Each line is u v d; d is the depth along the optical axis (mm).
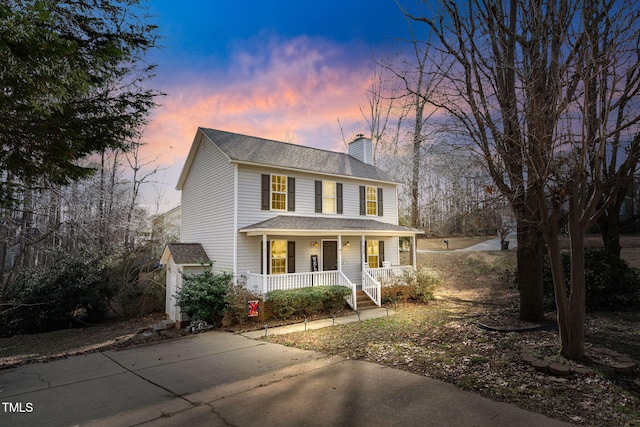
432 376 5457
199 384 5785
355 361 6566
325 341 8477
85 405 5051
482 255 21797
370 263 17438
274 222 13523
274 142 16938
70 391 5738
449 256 22672
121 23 6012
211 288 11930
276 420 4191
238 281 12820
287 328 10625
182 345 9250
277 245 14578
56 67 4324
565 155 5477
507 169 6188
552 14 5707
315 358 7008
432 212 22328
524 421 3844
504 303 12648
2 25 3750
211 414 4484
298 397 4891
